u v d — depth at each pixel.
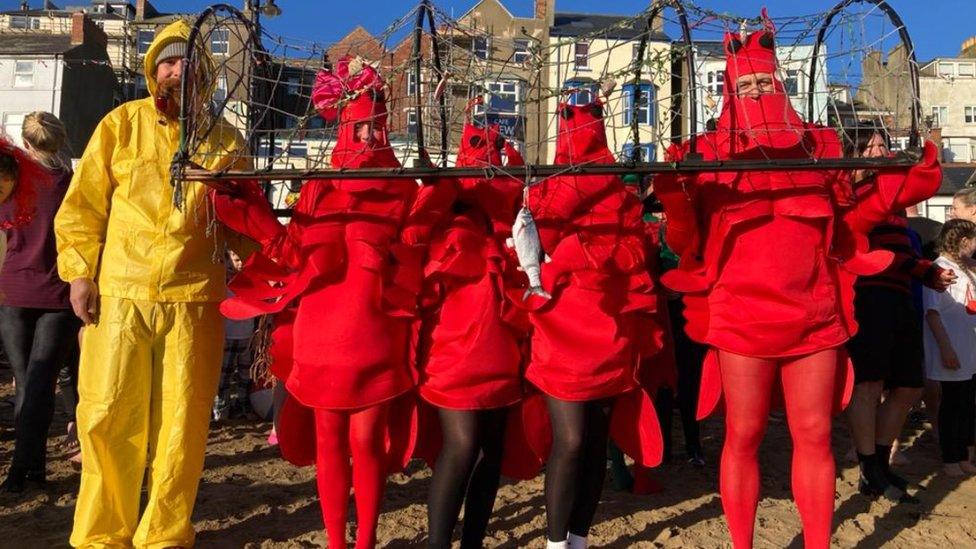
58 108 30.92
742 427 3.49
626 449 3.74
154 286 3.76
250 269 3.79
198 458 3.84
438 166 3.78
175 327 3.81
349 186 3.69
